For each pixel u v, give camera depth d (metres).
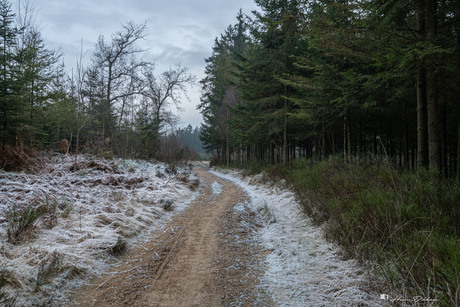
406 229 3.47
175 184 10.20
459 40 6.04
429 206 3.86
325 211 5.45
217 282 3.17
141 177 9.37
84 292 2.82
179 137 25.94
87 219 4.72
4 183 5.79
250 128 17.80
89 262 3.38
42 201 4.97
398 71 5.59
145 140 18.67
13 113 8.46
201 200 9.14
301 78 10.17
